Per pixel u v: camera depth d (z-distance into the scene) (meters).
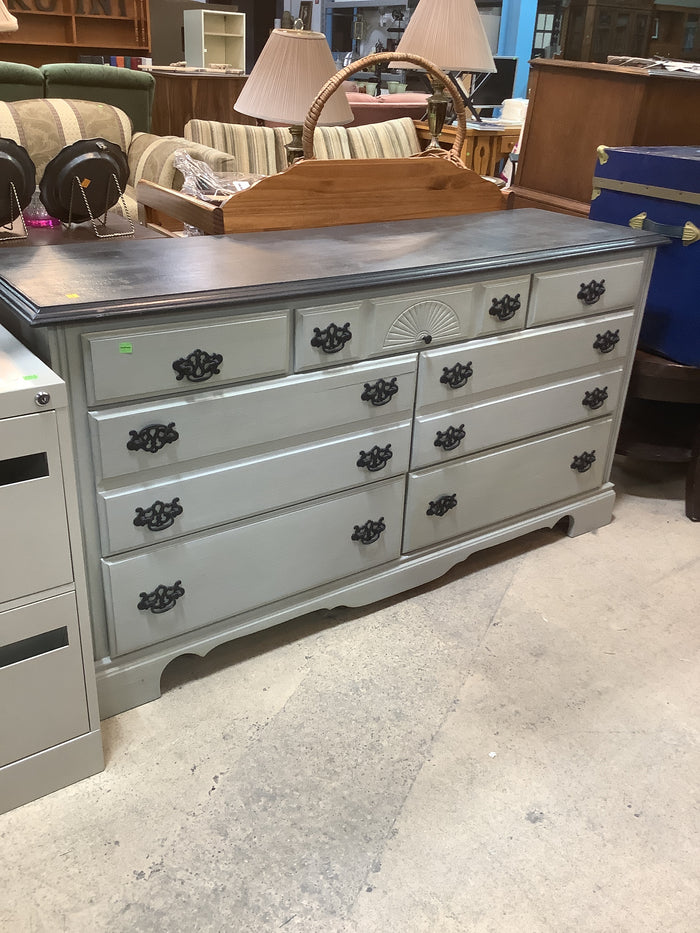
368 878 1.31
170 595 1.56
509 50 7.18
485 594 2.07
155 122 5.25
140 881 1.29
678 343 2.31
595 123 2.66
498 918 1.25
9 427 1.16
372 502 1.82
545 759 1.57
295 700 1.69
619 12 3.59
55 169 1.98
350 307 1.58
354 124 4.74
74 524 1.28
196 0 7.57
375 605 2.01
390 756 1.56
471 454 1.96
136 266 1.54
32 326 1.23
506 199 2.34
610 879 1.33
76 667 1.38
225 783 1.48
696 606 2.06
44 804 1.42
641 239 2.04
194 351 1.41
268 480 1.60
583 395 2.13
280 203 1.92
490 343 1.85
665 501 2.59
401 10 7.20
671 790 1.51
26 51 7.12
